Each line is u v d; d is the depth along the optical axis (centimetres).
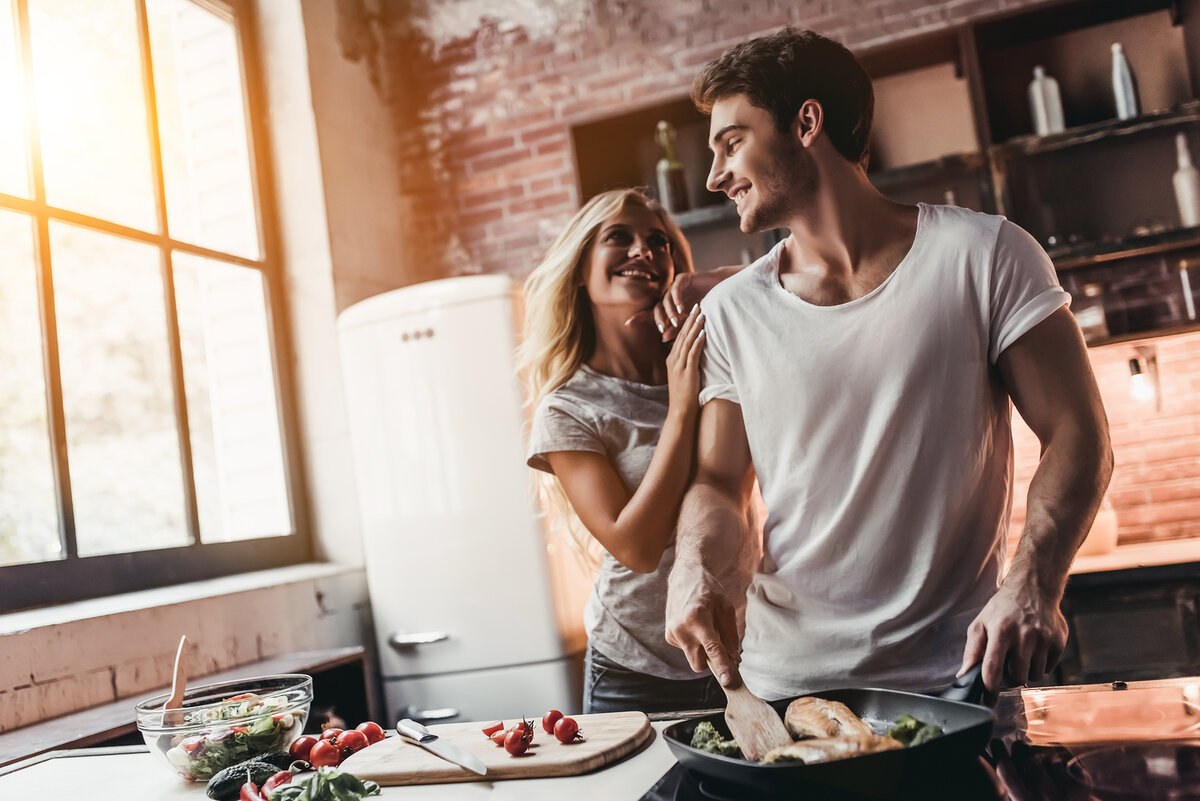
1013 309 126
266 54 351
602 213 197
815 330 136
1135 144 317
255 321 331
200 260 308
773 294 141
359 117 377
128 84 290
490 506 298
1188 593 261
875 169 347
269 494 325
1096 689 107
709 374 153
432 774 100
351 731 120
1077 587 269
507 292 301
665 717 121
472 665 298
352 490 335
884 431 130
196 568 284
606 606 186
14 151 247
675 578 127
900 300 130
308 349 341
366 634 322
